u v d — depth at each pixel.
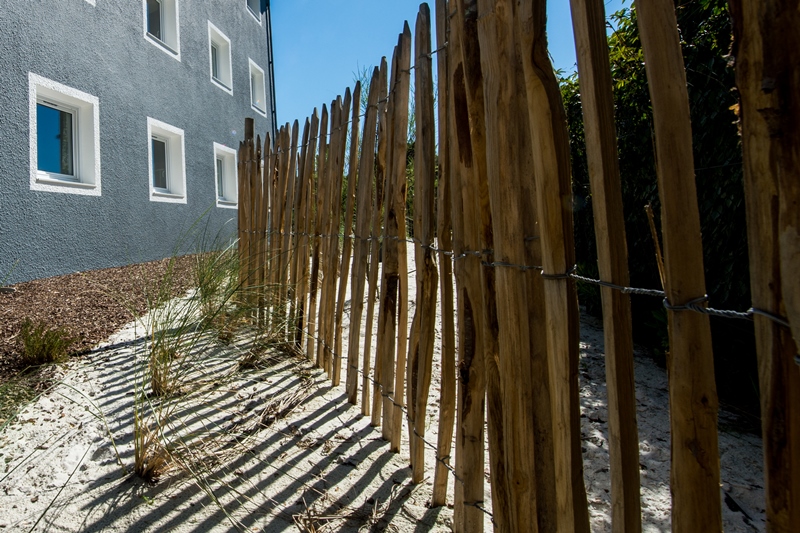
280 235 3.76
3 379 2.77
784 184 0.60
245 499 1.79
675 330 0.76
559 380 1.02
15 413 2.24
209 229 9.06
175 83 8.15
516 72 1.11
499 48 1.13
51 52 5.73
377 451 2.14
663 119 0.74
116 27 6.78
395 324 2.19
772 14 0.60
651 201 3.17
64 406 2.50
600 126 0.86
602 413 2.48
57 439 2.18
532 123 1.02
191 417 2.42
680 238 0.75
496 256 1.20
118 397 2.63
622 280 0.88
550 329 1.04
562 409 1.02
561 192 1.00
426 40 1.80
